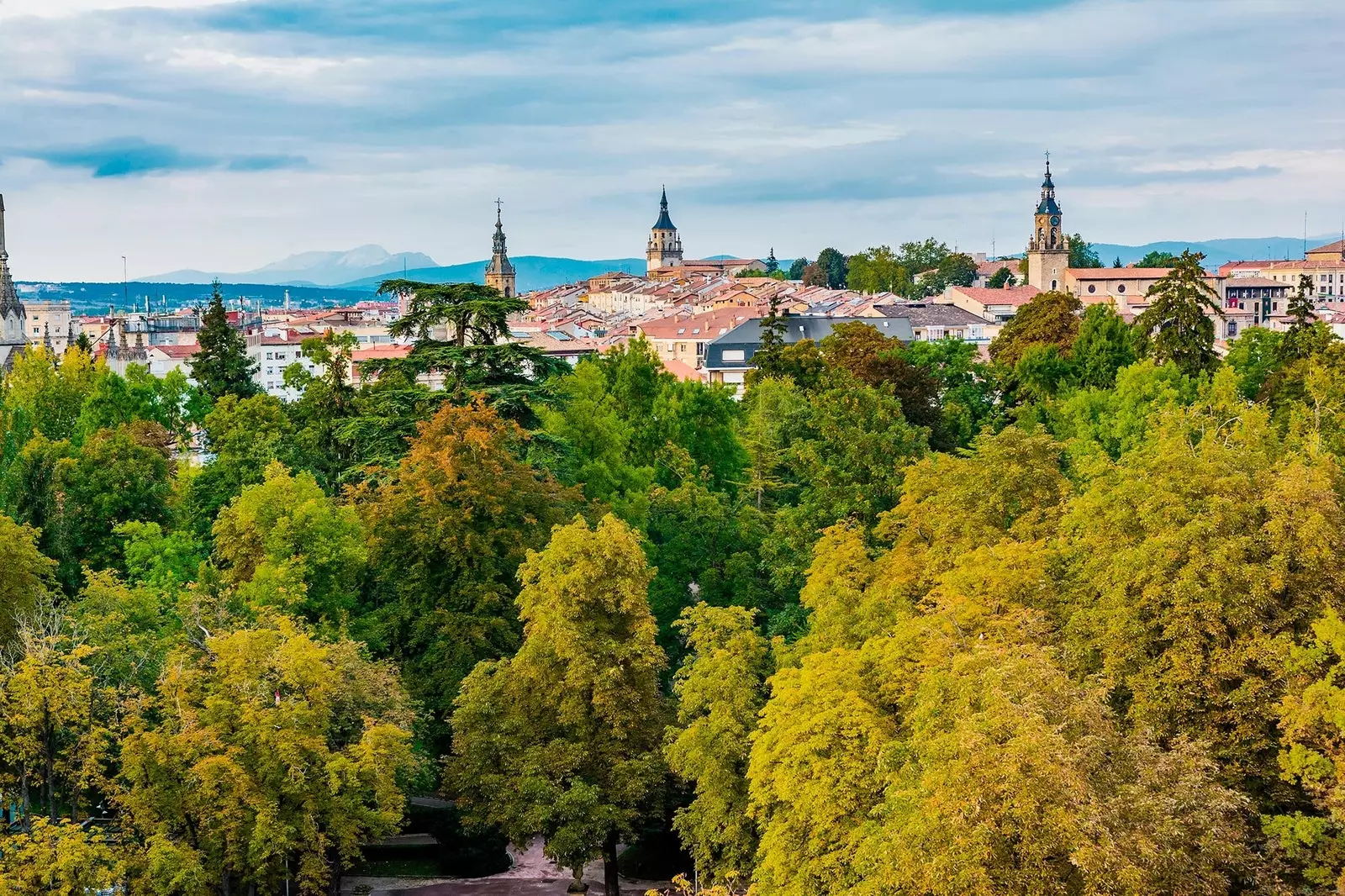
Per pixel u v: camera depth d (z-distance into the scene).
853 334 143.38
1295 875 47.59
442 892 70.88
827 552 73.19
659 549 90.50
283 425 117.12
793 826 53.72
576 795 66.06
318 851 59.31
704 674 65.62
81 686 58.84
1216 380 112.56
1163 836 40.69
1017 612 56.66
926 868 42.09
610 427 105.19
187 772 57.31
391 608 81.12
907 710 53.94
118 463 93.44
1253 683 51.09
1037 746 40.50
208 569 80.31
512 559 82.38
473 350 102.19
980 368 142.38
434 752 79.31
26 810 59.03
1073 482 81.31
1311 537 52.50
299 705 59.59
